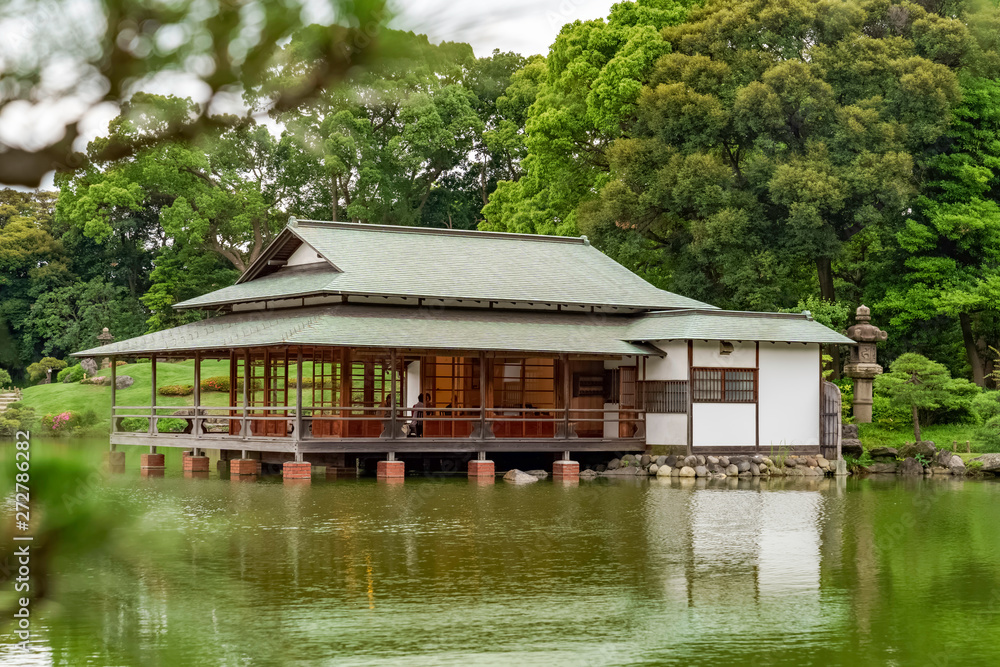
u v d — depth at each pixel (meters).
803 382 33.50
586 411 31.34
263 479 28.27
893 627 12.20
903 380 35.66
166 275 62.34
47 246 63.97
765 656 10.91
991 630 12.08
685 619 12.45
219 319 35.16
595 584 14.34
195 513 20.77
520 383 33.41
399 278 32.25
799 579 14.90
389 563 15.62
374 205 58.09
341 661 10.41
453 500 23.64
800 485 28.89
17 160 2.28
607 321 34.50
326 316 29.98
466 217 67.50
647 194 43.47
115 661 10.10
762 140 42.22
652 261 48.78
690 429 31.56
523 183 52.28
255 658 10.43
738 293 41.94
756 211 42.81
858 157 40.84
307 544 17.17
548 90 50.12
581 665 10.47
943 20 42.88
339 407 29.27
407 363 34.09
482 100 63.41
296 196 61.12
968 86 43.56
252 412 33.97
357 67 2.51
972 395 37.38
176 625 11.72
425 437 29.39
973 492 27.12
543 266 36.31
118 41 2.33
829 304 40.41
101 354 33.06
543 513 21.48
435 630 11.73
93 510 2.52
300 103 2.55
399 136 58.16
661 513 21.75
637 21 48.12
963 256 44.31
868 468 33.66
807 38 44.72
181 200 57.03
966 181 42.50
